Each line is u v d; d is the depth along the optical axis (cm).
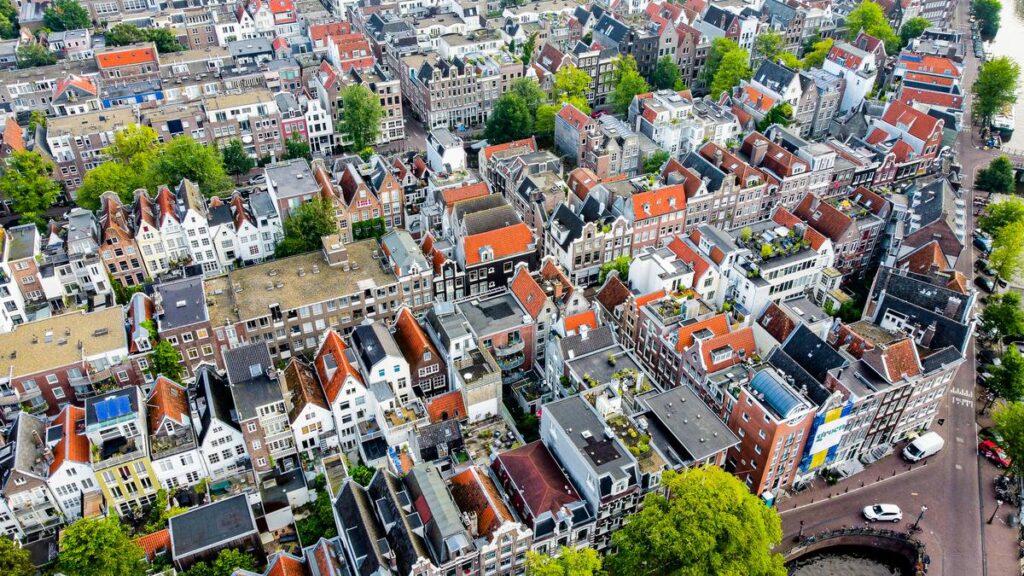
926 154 18500
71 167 18488
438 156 18600
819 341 11700
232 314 13025
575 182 17400
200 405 10981
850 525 11056
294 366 11775
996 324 14362
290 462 11375
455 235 15925
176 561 9012
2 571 9012
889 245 15525
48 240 14900
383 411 11131
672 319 12575
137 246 15125
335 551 9212
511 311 13088
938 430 12712
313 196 16012
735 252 13950
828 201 16025
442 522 8850
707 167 16800
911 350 11431
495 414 11781
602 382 11294
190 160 17000
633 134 19362
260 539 9519
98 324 12712
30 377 11638
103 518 9488
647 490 9956
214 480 11006
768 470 10831
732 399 11038
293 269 14112
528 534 9056
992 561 10600
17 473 9781
